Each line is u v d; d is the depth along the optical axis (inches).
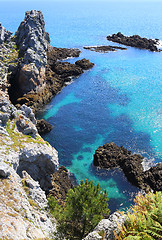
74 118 2561.5
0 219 629.6
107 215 933.2
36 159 1170.6
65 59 4419.3
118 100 2960.1
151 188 1606.8
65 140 2188.7
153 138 2219.5
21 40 3211.1
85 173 1779.0
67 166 1856.5
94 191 977.5
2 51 2940.5
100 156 1859.0
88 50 5083.7
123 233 393.7
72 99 2992.1
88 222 904.9
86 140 2193.7
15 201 786.2
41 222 852.6
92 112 2684.5
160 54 4808.1
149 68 4023.1
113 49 5083.7
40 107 2748.5
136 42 5383.9
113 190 1615.4
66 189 1507.1
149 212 423.2
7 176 860.0
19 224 662.5
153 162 1884.8
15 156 1003.9
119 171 1784.0
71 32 7209.6
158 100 2947.8
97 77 3651.6
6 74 2748.5
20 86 2743.6
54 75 3351.4
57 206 1066.1
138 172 1676.9
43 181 1291.8
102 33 7027.6
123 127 2402.8
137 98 3002.0
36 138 1243.2
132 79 3567.9
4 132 1095.6
